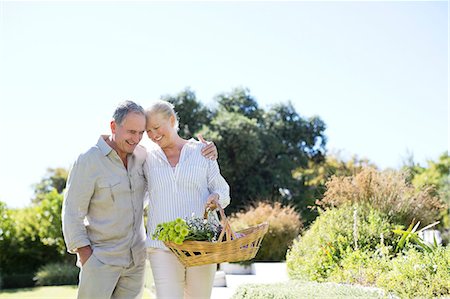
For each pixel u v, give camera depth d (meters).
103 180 3.03
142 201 3.21
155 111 3.10
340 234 5.77
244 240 2.70
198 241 2.69
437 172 16.22
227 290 6.53
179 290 2.99
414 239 5.21
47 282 11.49
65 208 3.00
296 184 18.08
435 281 3.81
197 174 3.11
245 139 17.30
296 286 4.66
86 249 2.99
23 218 12.81
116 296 3.16
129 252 3.10
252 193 17.33
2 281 11.43
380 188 7.02
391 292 3.98
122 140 2.99
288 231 9.47
